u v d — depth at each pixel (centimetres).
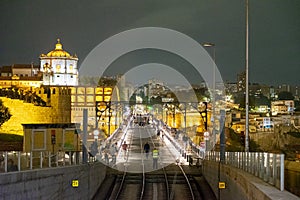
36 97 12950
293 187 2270
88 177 3666
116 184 4566
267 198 1731
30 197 2345
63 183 2923
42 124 5553
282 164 1870
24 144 5475
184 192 4144
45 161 2772
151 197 3906
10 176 2123
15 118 12488
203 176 4944
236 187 2720
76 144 5519
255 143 7600
